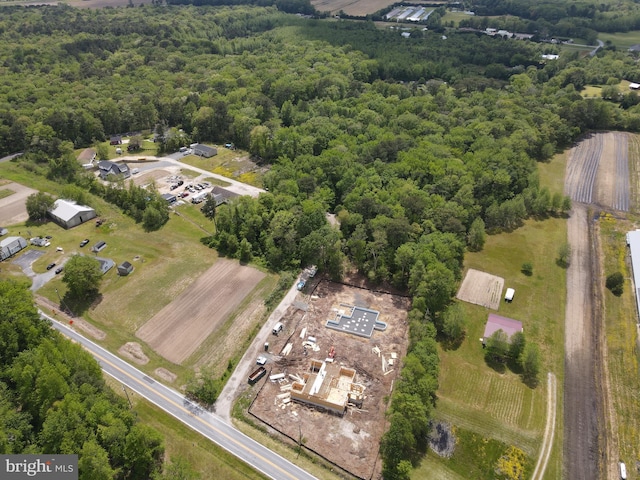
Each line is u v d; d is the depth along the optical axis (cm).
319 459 7931
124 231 14188
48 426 6994
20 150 18762
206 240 13638
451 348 10206
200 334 10456
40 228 14150
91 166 18000
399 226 11675
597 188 16300
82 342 10144
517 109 18938
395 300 11544
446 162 14838
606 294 11775
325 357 9912
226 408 8788
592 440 8406
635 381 9481
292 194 14488
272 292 11738
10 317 8794
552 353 10106
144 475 7562
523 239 13838
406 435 7612
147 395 8975
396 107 19712
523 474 7819
